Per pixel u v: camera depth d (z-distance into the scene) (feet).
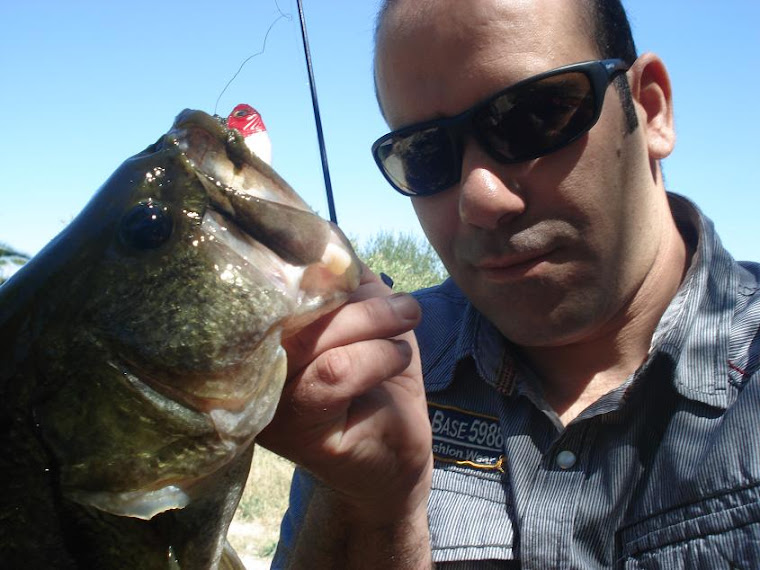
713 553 1.34
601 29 1.54
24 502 1.05
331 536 1.39
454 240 1.62
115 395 1.07
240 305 1.09
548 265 1.52
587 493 1.48
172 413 1.07
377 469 1.22
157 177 1.13
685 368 1.46
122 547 1.07
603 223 1.50
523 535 1.48
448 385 1.73
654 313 1.61
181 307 1.08
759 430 1.35
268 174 1.18
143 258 1.10
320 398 1.12
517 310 1.57
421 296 2.05
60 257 1.12
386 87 1.63
